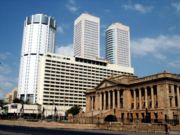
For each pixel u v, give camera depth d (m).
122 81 122.62
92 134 49.94
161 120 80.38
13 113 175.12
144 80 111.06
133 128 69.88
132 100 119.62
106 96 129.00
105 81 129.75
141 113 110.38
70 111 167.25
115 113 113.69
